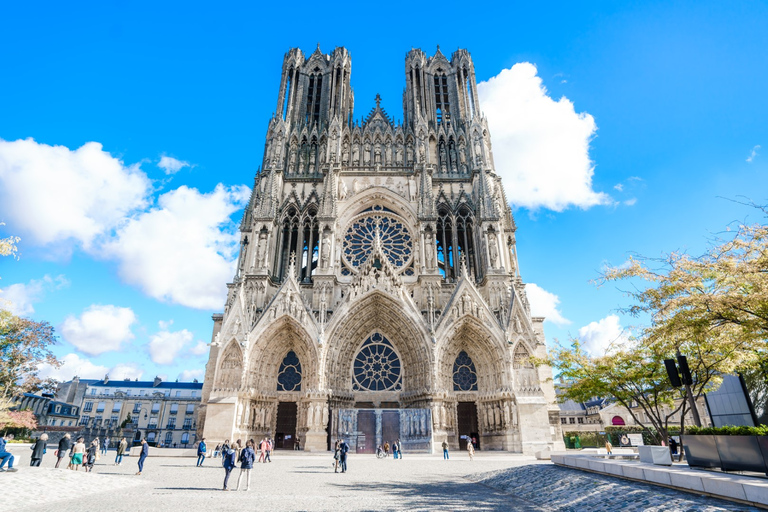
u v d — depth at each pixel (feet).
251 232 211.82
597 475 72.02
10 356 162.20
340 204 205.77
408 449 153.07
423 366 164.96
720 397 146.10
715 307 65.36
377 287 174.60
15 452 150.20
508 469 91.50
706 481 51.06
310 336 164.86
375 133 227.61
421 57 253.44
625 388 109.70
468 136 225.15
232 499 63.36
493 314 171.94
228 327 164.04
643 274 77.25
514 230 218.59
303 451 153.69
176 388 474.08
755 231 64.54
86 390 429.79
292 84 241.55
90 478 81.00
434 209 197.77
